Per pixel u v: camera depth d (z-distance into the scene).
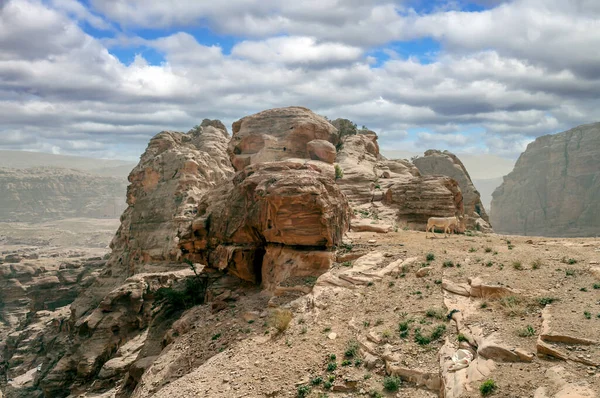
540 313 15.63
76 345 53.12
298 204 25.14
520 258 21.36
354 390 15.15
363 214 37.53
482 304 17.36
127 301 54.41
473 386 12.86
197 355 21.84
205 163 80.75
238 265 30.31
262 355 18.66
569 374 12.07
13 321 101.62
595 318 14.31
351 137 55.25
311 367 16.88
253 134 48.06
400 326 17.25
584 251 21.83
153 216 75.88
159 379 21.38
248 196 29.66
